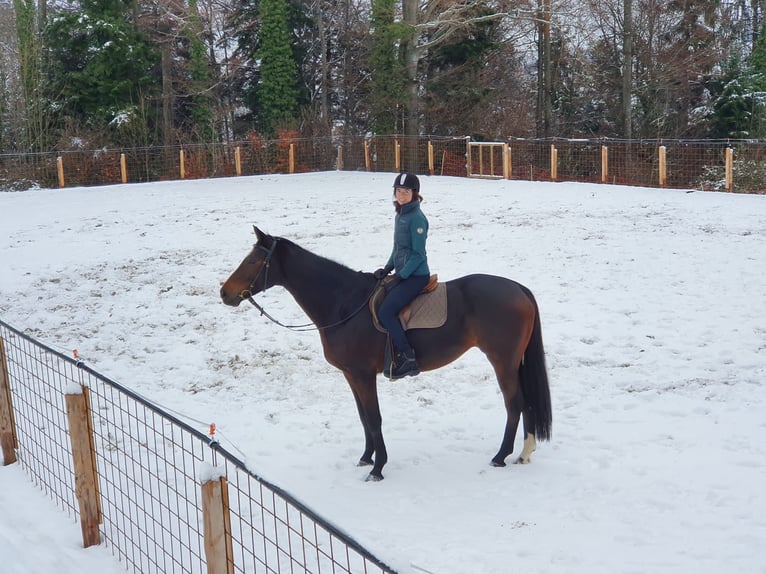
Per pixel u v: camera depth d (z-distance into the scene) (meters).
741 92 38.06
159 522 5.90
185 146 33.72
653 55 39.22
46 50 38.00
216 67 44.00
